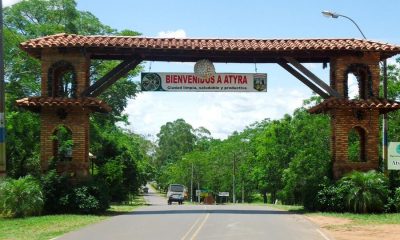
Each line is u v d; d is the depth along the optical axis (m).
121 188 42.12
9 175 27.34
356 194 19.67
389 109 21.58
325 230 14.91
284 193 48.75
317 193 20.69
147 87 22.16
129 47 21.17
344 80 21.70
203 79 22.14
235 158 75.81
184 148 121.56
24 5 38.78
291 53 21.69
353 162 21.36
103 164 38.44
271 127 55.56
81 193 20.08
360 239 13.10
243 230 14.82
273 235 13.77
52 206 20.00
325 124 43.03
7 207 18.69
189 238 13.17
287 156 53.94
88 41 21.31
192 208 25.42
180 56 22.02
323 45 21.48
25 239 13.16
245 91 22.17
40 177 20.44
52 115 21.23
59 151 24.30
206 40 22.28
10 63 33.16
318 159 41.91
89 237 13.45
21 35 35.19
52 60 21.42
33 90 34.25
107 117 43.91
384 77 23.59
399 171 21.75
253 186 73.06
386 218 17.94
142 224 16.47
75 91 21.30
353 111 21.48
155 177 119.75
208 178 79.38
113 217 18.95
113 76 21.83
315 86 22.41
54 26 37.16
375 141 21.48
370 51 21.55
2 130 19.53
